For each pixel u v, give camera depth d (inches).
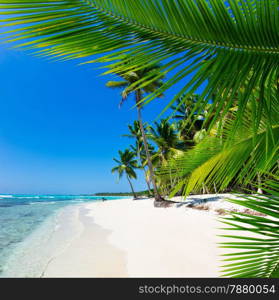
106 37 27.3
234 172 64.1
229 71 30.6
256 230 45.3
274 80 32.6
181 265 170.6
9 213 786.2
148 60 30.1
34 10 23.6
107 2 25.7
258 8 28.4
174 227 328.5
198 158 77.2
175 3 27.4
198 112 31.9
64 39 25.7
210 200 505.7
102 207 1007.6
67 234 368.2
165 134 768.3
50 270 190.2
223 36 29.1
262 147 58.9
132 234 312.0
